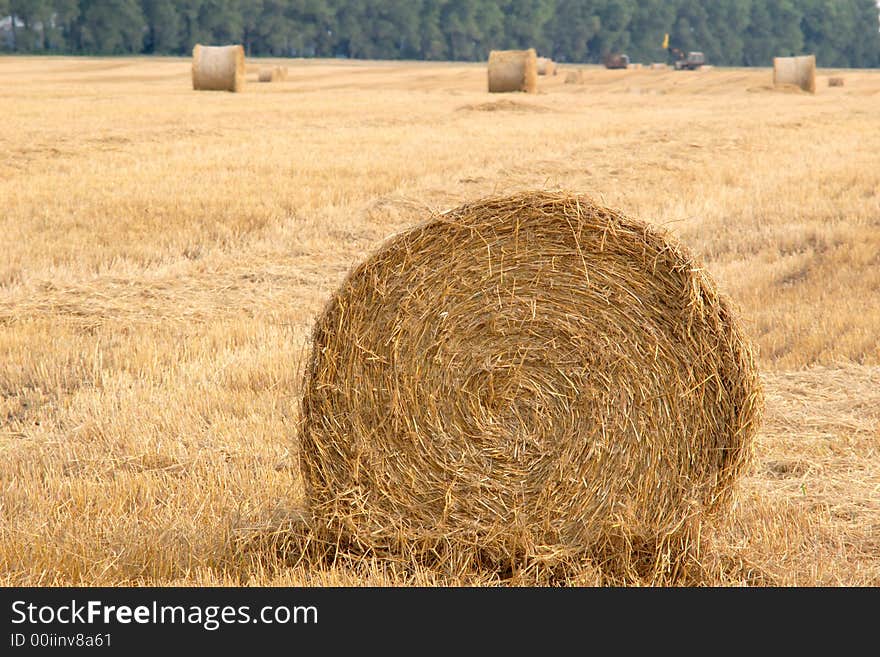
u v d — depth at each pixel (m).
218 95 82.19
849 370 16.69
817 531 11.04
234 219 29.12
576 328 10.32
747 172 38.22
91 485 12.09
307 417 10.77
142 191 32.38
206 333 19.22
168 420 14.45
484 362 10.41
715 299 10.04
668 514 10.23
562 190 10.52
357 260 25.31
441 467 10.47
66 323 19.75
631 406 10.24
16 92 81.44
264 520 11.20
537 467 10.40
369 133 49.81
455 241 10.45
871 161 40.59
